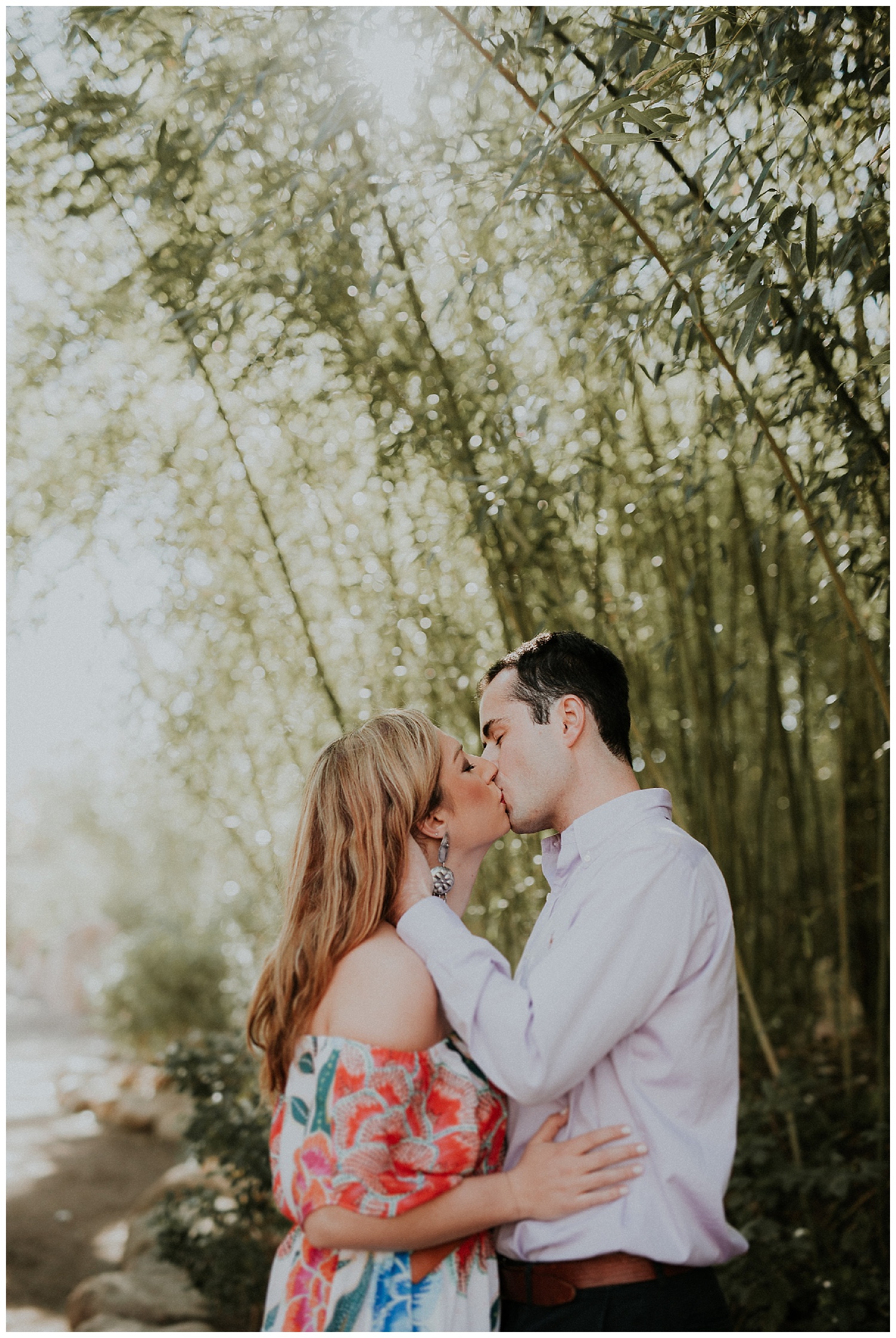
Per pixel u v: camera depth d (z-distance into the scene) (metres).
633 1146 1.23
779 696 3.02
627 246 2.10
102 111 2.15
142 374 2.71
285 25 2.06
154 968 7.09
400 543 2.68
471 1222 1.21
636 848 1.31
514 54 1.90
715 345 1.78
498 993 1.23
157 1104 5.92
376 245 2.38
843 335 2.14
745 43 1.63
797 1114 2.89
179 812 4.45
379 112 1.94
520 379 2.54
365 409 2.56
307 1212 1.19
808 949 3.28
